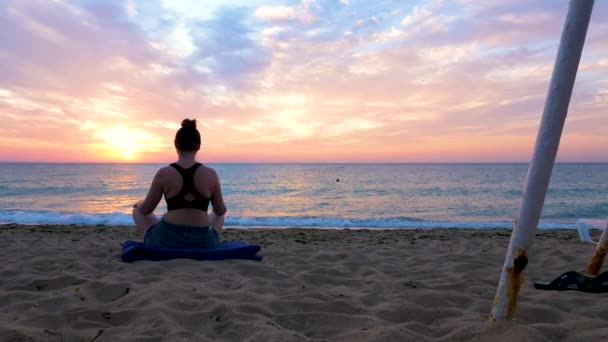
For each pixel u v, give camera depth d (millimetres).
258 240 6953
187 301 2754
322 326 2406
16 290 3203
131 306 2666
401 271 4098
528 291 3170
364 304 2844
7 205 20969
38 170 77875
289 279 3604
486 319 2398
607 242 3693
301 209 20656
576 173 67375
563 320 2430
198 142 4207
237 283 3352
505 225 12977
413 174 64625
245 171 80562
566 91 1899
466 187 35875
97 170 78062
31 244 5766
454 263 4426
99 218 12492
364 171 79750
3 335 2053
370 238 7551
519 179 48688
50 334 2168
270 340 2057
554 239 7117
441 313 2605
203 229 4289
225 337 2189
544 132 1945
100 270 3846
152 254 4109
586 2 1865
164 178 4129
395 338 2096
